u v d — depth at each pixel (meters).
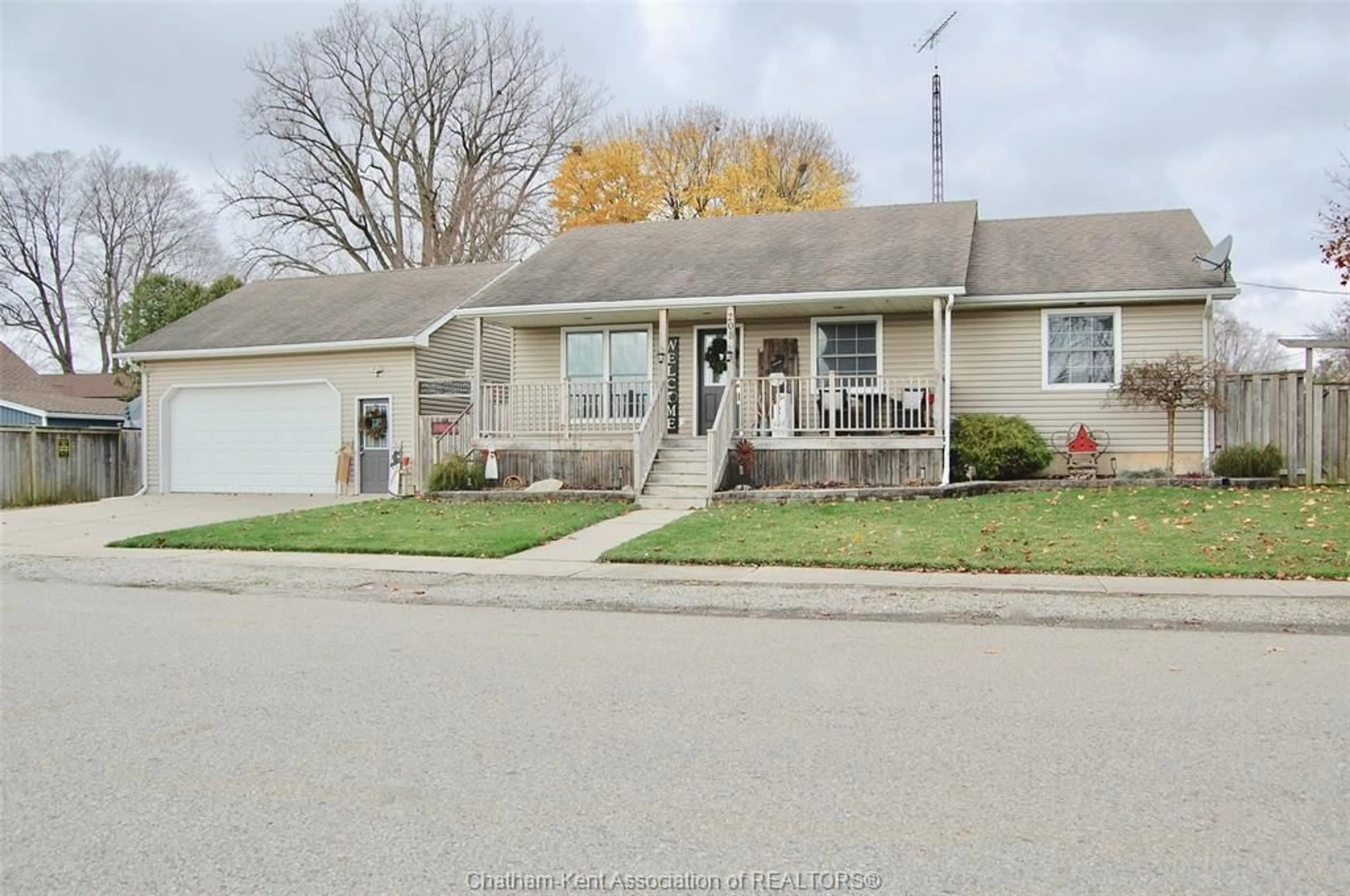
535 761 4.48
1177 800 3.94
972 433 16.97
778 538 11.99
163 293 34.84
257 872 3.40
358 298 23.67
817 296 16.59
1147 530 11.76
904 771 4.30
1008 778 4.20
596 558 11.24
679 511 15.34
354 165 40.91
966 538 11.60
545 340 20.39
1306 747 4.56
